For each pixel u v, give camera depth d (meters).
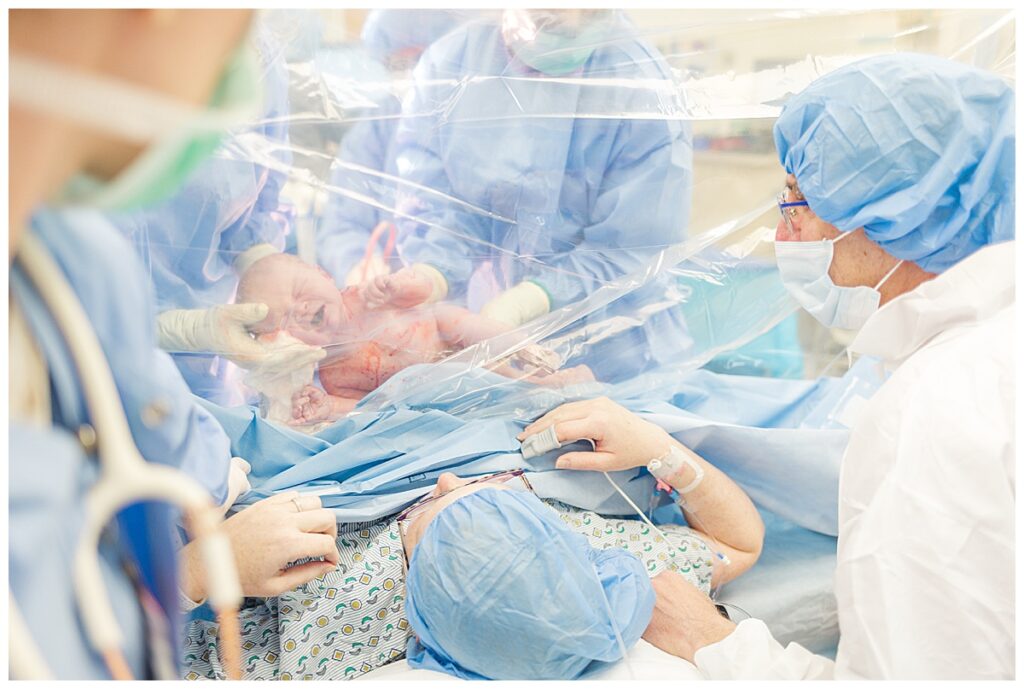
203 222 1.12
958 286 1.06
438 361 1.37
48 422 0.50
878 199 1.15
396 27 1.34
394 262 1.34
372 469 1.27
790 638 1.32
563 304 1.43
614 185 1.45
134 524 0.56
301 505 1.10
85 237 0.52
